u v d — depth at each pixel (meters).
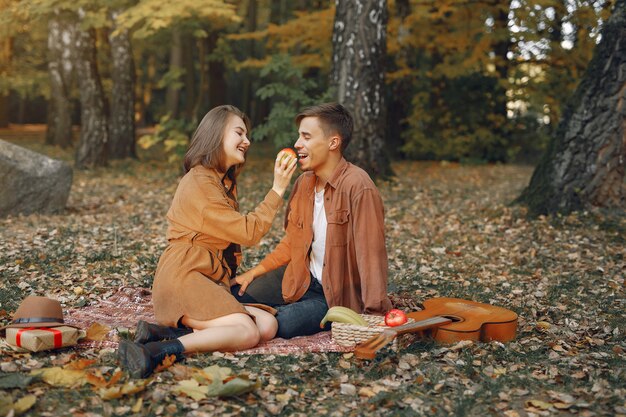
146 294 5.05
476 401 3.31
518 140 19.38
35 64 25.84
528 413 3.19
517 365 3.79
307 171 4.41
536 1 13.80
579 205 8.50
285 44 16.73
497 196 11.27
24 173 8.65
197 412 3.06
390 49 16.70
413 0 15.91
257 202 10.30
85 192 11.38
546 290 5.66
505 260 6.78
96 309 4.65
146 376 3.41
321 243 4.30
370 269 4.11
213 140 4.00
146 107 37.56
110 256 6.36
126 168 15.39
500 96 18.02
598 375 3.68
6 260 6.03
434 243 7.48
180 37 22.00
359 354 3.71
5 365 3.39
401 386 3.44
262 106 26.67
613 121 8.43
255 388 3.27
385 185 11.77
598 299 5.41
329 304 4.21
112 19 15.71
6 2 17.25
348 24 11.59
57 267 5.91
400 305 5.00
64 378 3.29
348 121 4.19
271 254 4.46
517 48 16.19
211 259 3.98
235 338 3.75
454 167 17.09
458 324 4.12
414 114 18.56
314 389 3.41
